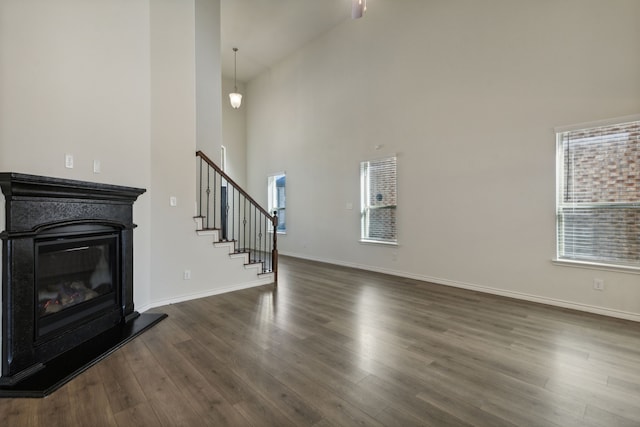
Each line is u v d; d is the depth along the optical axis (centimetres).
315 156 708
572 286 369
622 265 339
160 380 217
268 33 676
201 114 509
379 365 238
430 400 195
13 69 228
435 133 491
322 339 286
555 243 380
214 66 530
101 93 303
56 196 238
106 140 309
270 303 395
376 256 586
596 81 349
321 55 686
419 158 512
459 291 447
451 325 319
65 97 267
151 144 371
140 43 351
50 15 255
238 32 672
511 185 413
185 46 401
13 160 228
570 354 257
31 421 175
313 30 666
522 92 402
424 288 464
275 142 825
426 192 504
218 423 174
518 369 233
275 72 817
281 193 825
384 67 561
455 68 465
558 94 375
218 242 439
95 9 296
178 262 402
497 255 428
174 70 391
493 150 429
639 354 257
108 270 307
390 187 561
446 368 234
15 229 210
